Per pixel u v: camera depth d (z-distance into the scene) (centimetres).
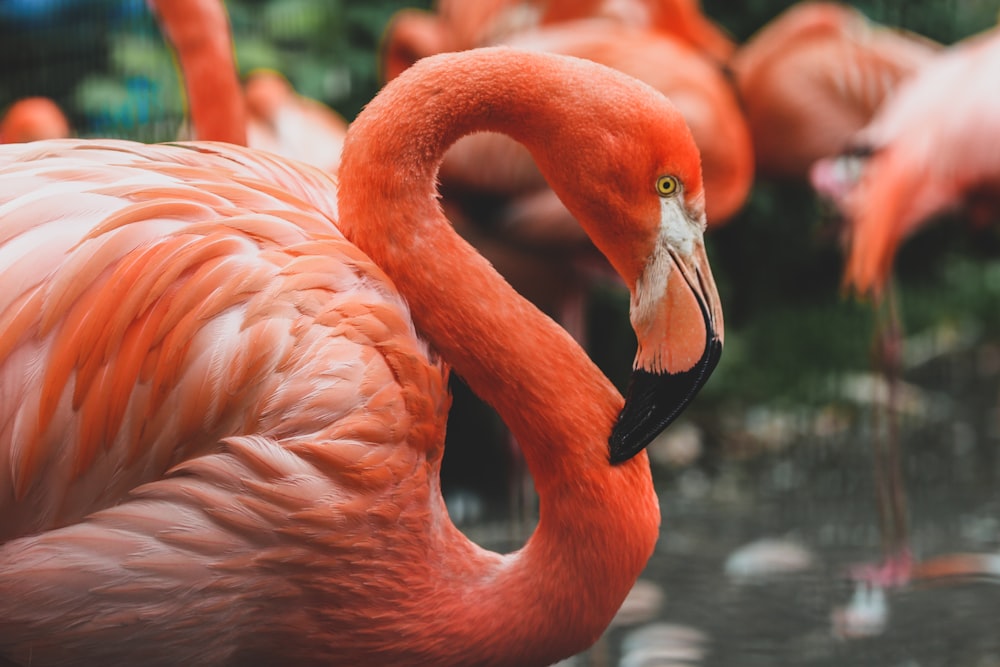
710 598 471
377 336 241
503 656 253
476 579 254
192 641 239
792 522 572
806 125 707
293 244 241
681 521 576
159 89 632
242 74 711
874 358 538
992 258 974
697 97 558
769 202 859
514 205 552
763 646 423
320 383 234
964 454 673
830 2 912
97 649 235
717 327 243
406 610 248
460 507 604
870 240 536
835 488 627
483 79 247
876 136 579
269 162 271
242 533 232
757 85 713
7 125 618
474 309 251
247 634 243
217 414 229
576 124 245
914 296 953
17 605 227
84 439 226
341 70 755
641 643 425
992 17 970
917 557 515
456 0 623
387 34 737
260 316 232
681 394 243
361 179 252
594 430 252
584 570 249
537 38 576
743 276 900
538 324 257
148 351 227
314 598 242
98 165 243
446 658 251
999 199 569
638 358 248
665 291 245
